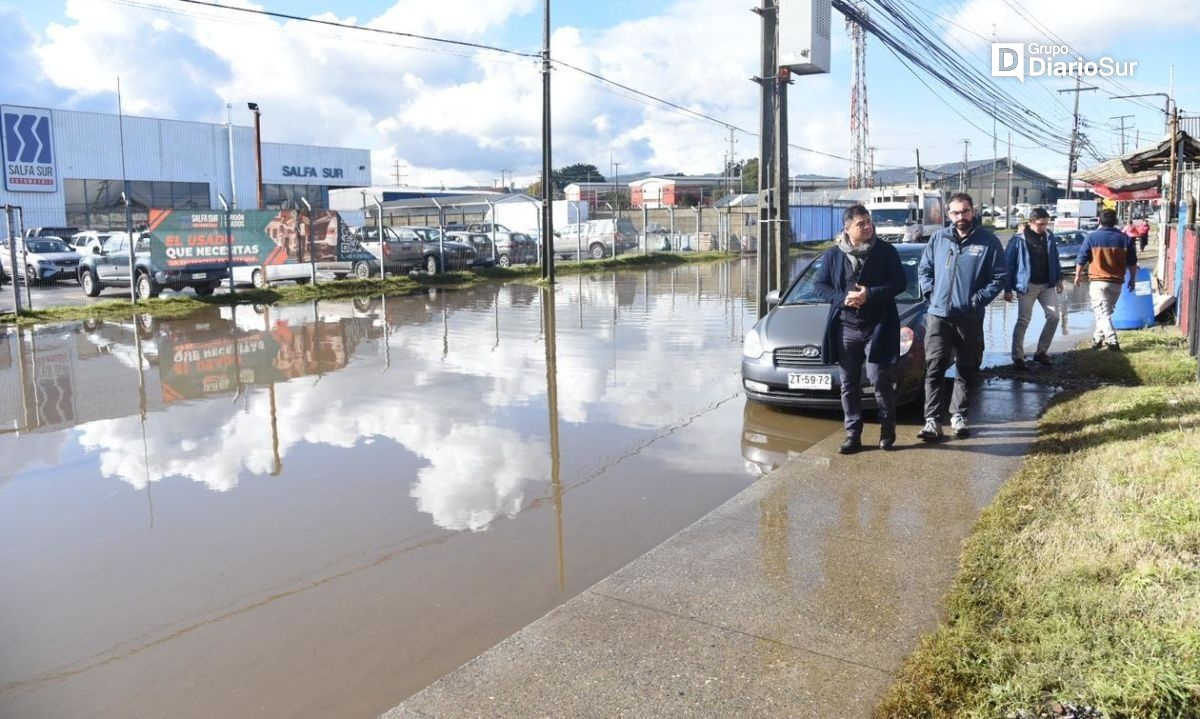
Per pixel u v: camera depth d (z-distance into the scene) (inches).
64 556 205.6
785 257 514.3
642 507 233.8
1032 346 466.9
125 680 152.2
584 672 142.4
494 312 706.2
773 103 505.4
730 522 209.0
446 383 402.9
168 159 2010.3
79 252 1098.1
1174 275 591.8
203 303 770.8
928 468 245.0
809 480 238.5
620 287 964.6
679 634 154.0
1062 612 145.9
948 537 192.9
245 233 828.0
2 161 1712.6
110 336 575.2
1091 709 121.3
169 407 357.1
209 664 156.8
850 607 161.3
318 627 169.6
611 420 328.8
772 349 321.7
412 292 904.3
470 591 183.8
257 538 214.8
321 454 286.4
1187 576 154.7
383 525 222.2
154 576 194.1
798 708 129.6
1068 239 1072.2
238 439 306.3
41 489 254.1
